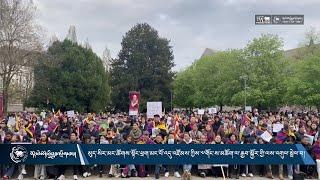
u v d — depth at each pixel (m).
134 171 18.09
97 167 18.45
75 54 69.31
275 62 61.22
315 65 54.25
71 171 18.12
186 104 88.06
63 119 21.44
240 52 65.81
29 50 46.53
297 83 54.81
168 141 18.50
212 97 76.62
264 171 18.56
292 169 18.12
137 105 26.19
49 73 66.06
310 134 19.94
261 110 61.69
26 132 19.72
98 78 70.69
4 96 44.94
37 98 63.81
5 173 17.53
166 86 81.44
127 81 78.81
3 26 44.00
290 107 66.38
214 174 18.25
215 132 20.70
